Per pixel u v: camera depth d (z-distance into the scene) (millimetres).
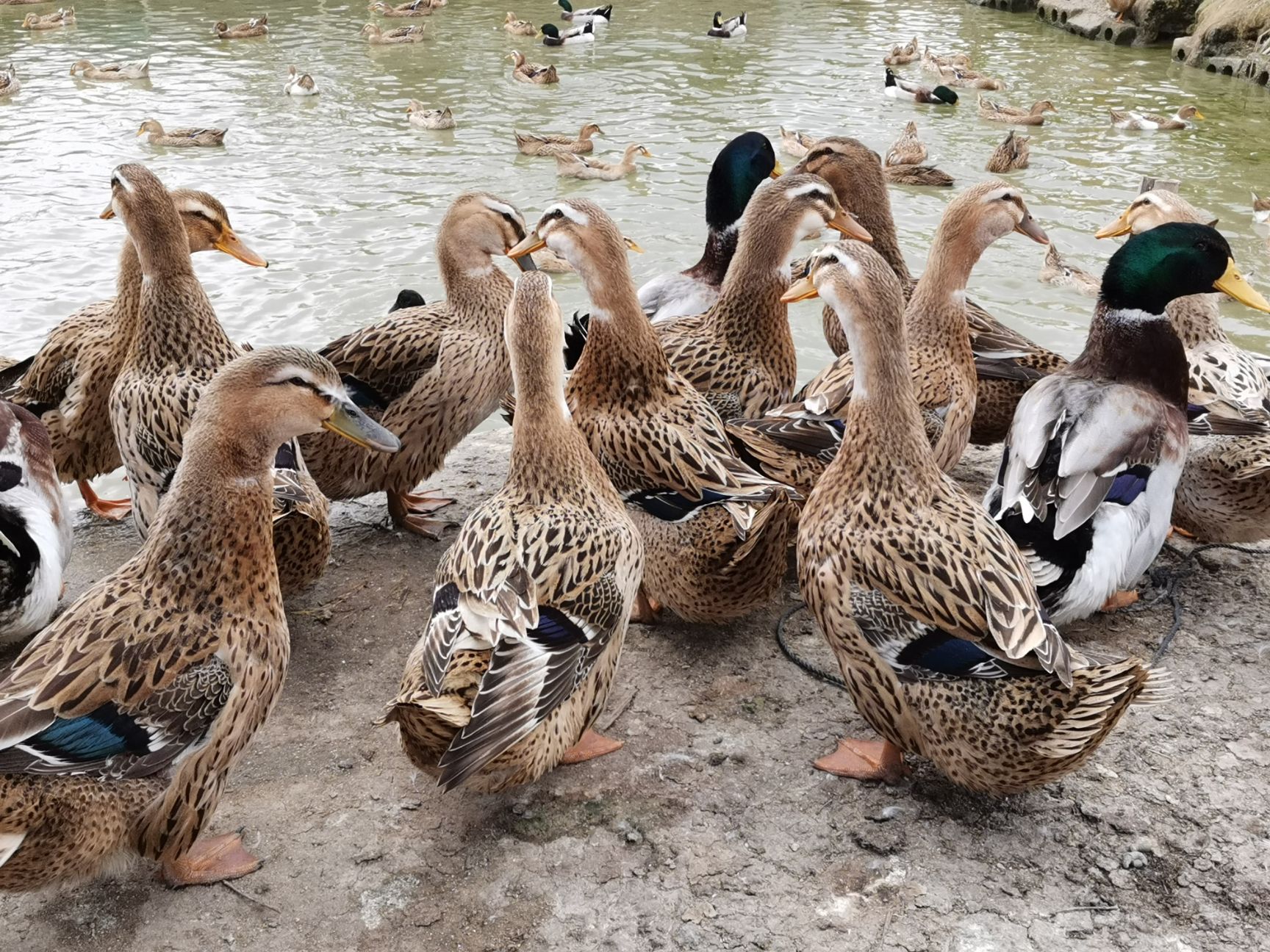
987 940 887
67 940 896
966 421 1483
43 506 1240
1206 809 1011
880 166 2041
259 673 922
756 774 1064
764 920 910
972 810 1015
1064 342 2602
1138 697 958
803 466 1295
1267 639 1247
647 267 3088
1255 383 1492
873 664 979
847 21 6801
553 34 6105
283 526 1171
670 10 7152
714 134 4438
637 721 1134
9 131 4484
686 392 1313
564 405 1057
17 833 810
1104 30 6320
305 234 3316
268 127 4543
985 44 6227
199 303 1329
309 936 902
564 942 895
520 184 3799
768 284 1491
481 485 1677
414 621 1308
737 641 1263
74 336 1544
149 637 872
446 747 885
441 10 7168
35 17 6508
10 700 819
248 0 7344
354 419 943
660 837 989
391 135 4422
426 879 952
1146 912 914
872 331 974
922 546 961
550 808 1022
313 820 1013
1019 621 912
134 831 889
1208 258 1235
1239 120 4625
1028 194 3693
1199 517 1365
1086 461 1149
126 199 1285
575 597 967
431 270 3047
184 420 1303
